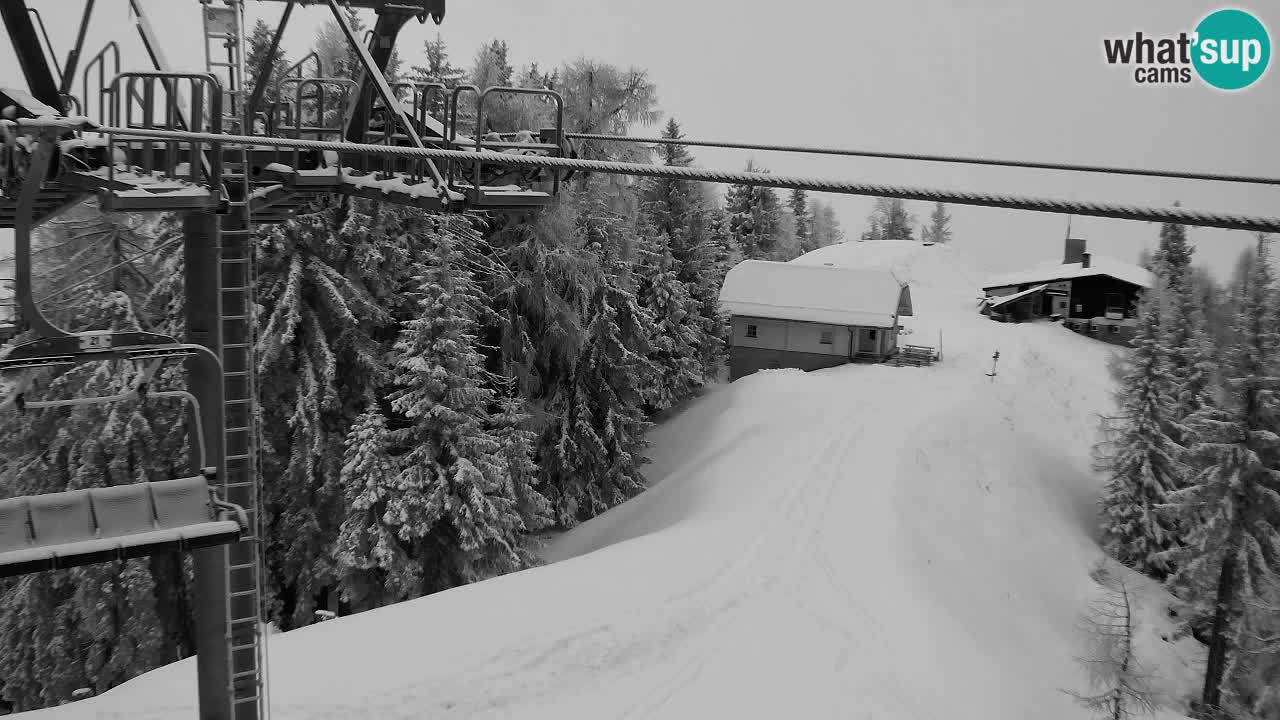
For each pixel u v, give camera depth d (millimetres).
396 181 11461
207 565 11094
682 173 6023
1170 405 38031
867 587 23734
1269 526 30688
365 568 25328
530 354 35750
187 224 10914
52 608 25562
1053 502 39812
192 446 9531
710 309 53344
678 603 20750
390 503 25594
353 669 16375
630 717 15977
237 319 11430
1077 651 28891
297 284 26438
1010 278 81312
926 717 17484
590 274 37156
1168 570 36594
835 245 119938
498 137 12164
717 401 48438
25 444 25641
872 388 49406
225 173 11297
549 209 34000
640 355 39562
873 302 56438
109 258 24875
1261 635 30125
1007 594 30422
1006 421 46375
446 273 27406
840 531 28141
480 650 17391
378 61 11461
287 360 27172
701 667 18062
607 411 37562
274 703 15016
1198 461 33062
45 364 8617
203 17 11023
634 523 34438
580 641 18156
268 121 12727
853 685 18125
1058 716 20938
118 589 24422
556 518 36250
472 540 26219
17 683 25703
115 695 15219
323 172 11578
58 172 9383
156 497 8562
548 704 16047
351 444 26266
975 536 33250
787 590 22734
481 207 11031
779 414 44312
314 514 26953
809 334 57438
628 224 40031
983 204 4926
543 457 36594
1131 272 72812
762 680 17859
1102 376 59531
